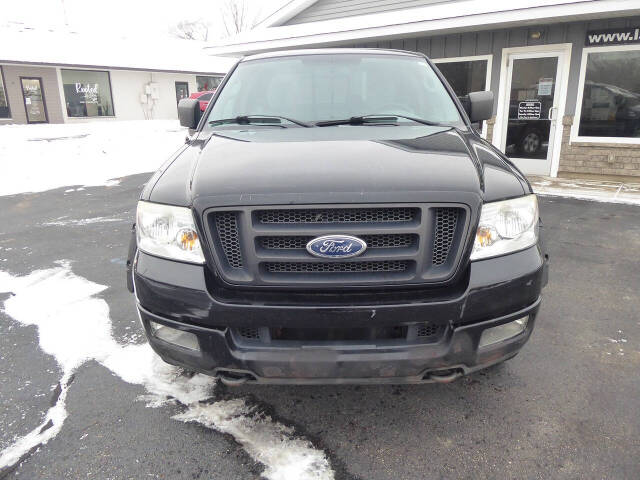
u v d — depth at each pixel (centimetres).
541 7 770
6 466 208
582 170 881
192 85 2989
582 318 340
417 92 316
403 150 227
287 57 347
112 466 207
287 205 187
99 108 2564
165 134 1762
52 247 531
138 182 971
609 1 716
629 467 203
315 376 195
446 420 235
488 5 821
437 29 883
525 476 199
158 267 205
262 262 192
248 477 201
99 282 422
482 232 196
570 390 257
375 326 189
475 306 193
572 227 573
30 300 385
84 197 822
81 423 236
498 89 931
